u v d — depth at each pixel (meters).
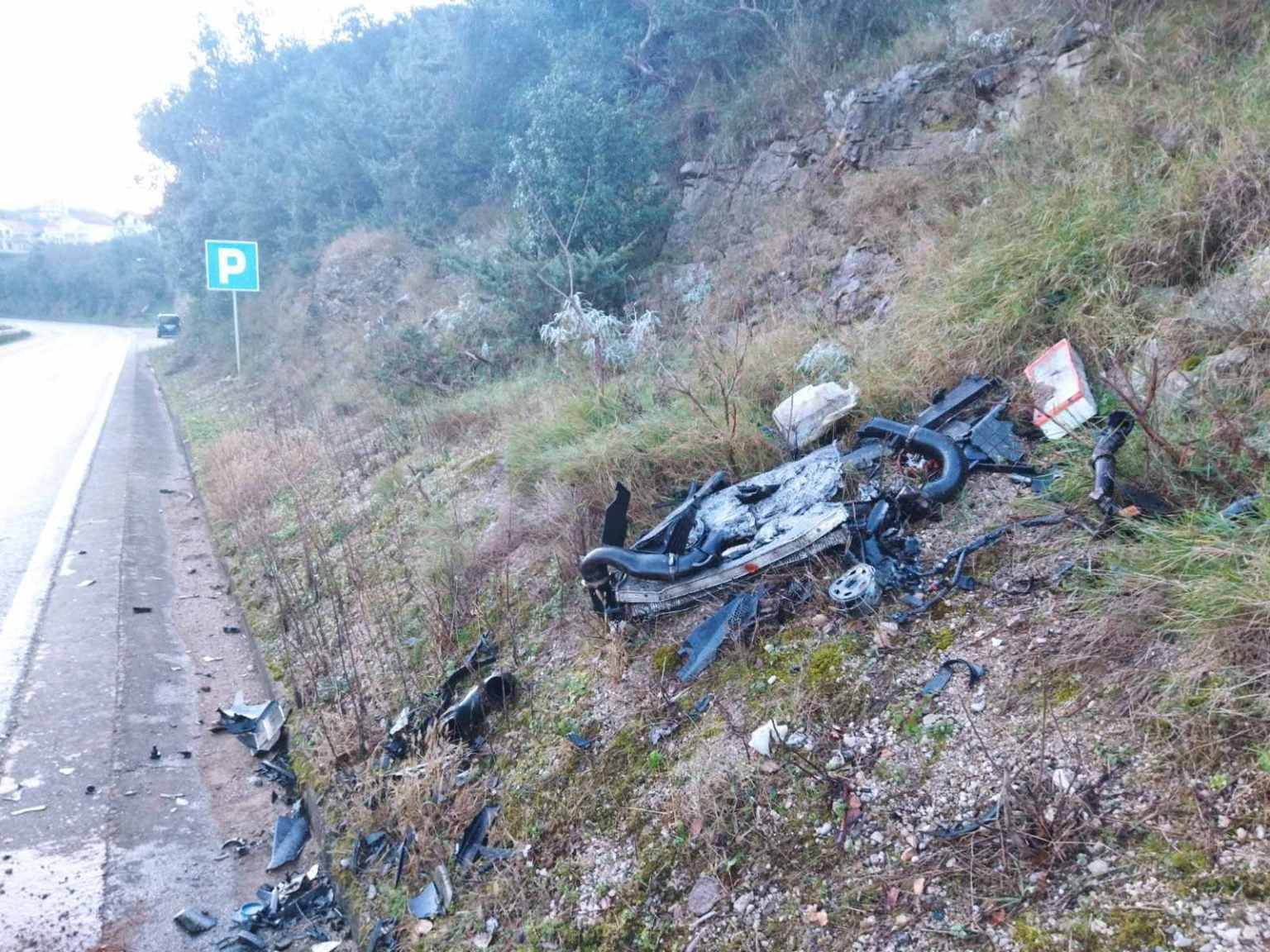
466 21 15.62
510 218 12.41
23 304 65.94
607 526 4.32
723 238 9.40
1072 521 3.51
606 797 3.34
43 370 23.78
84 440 12.95
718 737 3.27
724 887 2.75
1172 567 2.94
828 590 3.59
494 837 3.48
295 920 3.54
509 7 15.28
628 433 5.54
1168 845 2.18
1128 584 2.95
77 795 4.27
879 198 7.53
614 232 9.82
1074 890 2.20
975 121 7.63
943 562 3.58
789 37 10.59
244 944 3.41
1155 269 4.66
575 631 4.38
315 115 22.23
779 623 3.66
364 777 4.12
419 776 3.82
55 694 5.19
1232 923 1.95
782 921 2.57
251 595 6.66
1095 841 2.28
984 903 2.29
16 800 4.20
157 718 5.07
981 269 5.30
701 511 4.35
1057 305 4.83
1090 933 2.08
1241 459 3.31
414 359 10.77
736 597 3.87
